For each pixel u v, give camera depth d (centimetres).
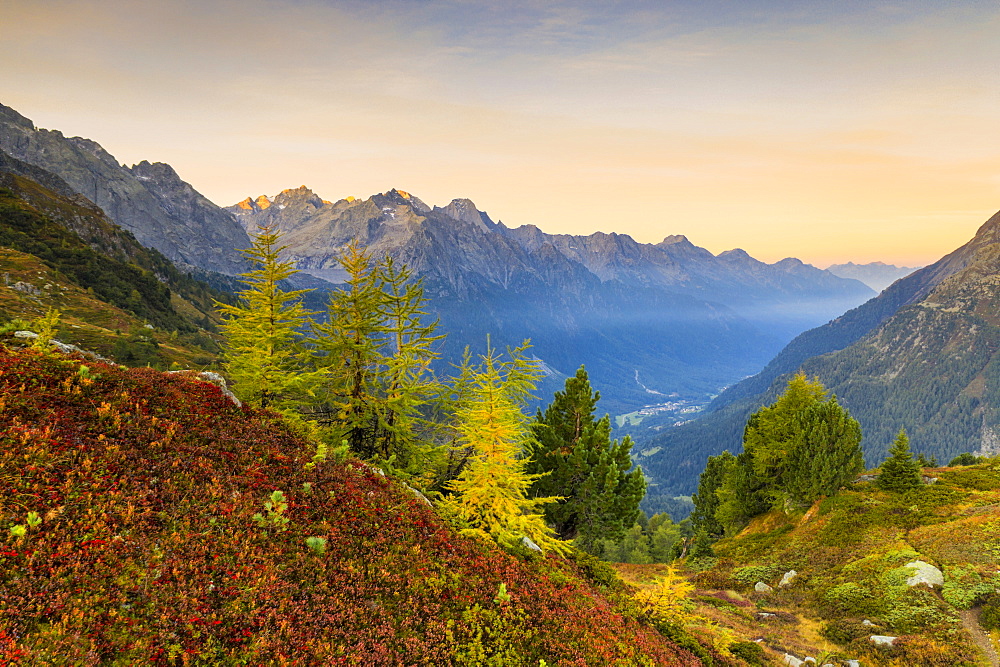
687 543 5941
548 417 3866
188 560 933
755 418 5369
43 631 690
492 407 1919
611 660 1259
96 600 773
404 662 942
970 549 2875
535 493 3697
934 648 2114
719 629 2345
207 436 1378
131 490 1035
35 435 1060
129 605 796
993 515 3206
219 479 1204
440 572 1308
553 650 1197
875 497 4066
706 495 6200
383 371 2723
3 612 689
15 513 856
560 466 3656
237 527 1081
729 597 3262
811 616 2791
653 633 1694
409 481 2394
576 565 2131
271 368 2394
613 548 7381
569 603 1516
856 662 2112
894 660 2092
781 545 4034
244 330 2441
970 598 2452
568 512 3675
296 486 1358
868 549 3362
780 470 4859
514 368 3019
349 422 2617
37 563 787
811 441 4447
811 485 4366
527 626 1259
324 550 1152
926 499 3831
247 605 896
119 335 10094
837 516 3959
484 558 1523
